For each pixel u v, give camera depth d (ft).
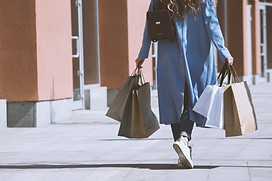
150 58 64.95
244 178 21.20
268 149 28.27
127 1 58.18
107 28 58.70
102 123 42.50
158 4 23.79
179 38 23.25
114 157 26.96
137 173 22.70
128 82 24.30
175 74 23.40
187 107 23.39
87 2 56.34
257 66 98.37
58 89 43.86
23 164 25.68
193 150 28.43
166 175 22.13
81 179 21.97
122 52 58.59
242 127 22.65
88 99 54.29
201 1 23.32
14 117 41.01
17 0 40.70
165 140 32.53
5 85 41.14
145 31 24.17
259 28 100.37
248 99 22.97
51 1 42.63
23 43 40.78
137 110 24.14
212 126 22.67
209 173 22.29
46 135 36.27
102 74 59.16
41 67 41.22
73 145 31.45
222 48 23.18
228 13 92.53
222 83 23.77
